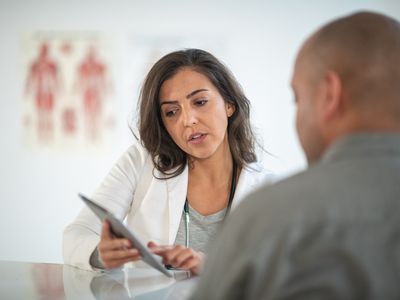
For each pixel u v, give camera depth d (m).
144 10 3.38
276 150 3.29
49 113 3.46
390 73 0.61
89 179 3.46
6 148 3.52
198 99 1.45
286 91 3.27
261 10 3.28
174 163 1.56
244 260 0.56
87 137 3.44
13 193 3.52
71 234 1.43
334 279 0.54
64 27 3.44
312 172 0.60
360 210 0.55
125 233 1.06
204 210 1.56
